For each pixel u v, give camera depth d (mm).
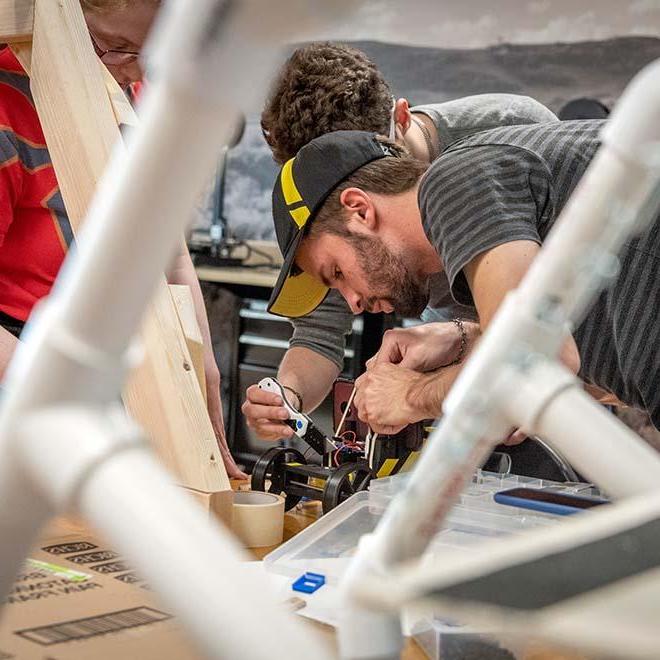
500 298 1183
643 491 473
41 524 471
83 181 1185
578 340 1476
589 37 4328
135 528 392
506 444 1530
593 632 274
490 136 1422
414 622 870
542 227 1318
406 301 1617
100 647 731
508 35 4461
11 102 1591
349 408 1696
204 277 4023
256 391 1689
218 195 4375
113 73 1627
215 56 366
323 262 1669
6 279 1681
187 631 374
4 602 506
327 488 1327
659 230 1427
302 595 942
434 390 1477
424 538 472
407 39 4629
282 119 2004
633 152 434
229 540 400
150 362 1165
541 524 1021
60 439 424
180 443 1146
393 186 1560
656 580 315
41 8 1208
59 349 433
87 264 423
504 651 822
